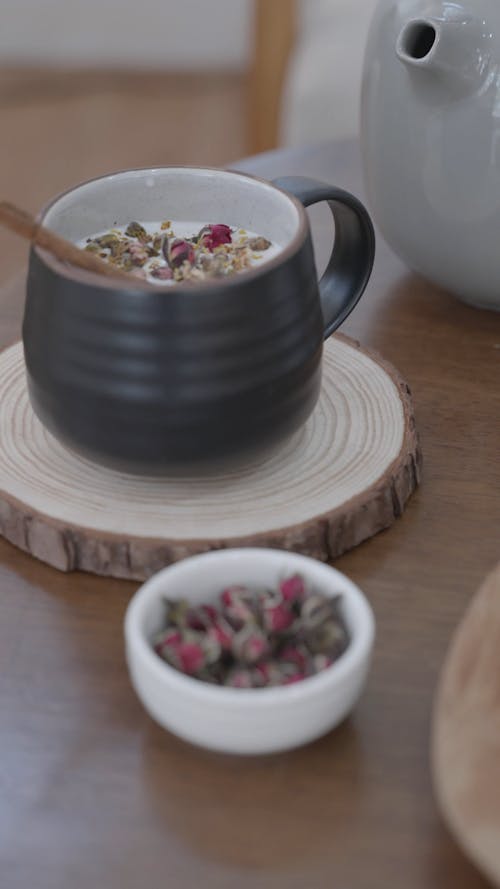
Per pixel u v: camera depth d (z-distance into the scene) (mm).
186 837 521
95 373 585
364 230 663
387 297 771
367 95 723
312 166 874
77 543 599
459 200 696
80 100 2182
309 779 537
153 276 614
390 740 548
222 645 537
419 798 532
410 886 509
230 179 640
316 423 657
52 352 592
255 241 632
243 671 538
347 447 642
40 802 529
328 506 610
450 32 663
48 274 586
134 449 597
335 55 1284
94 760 542
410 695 562
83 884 509
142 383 583
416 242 728
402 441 644
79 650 578
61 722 554
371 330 743
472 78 670
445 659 574
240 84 2246
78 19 2270
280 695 518
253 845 519
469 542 621
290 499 615
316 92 1261
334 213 664
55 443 646
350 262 674
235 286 576
